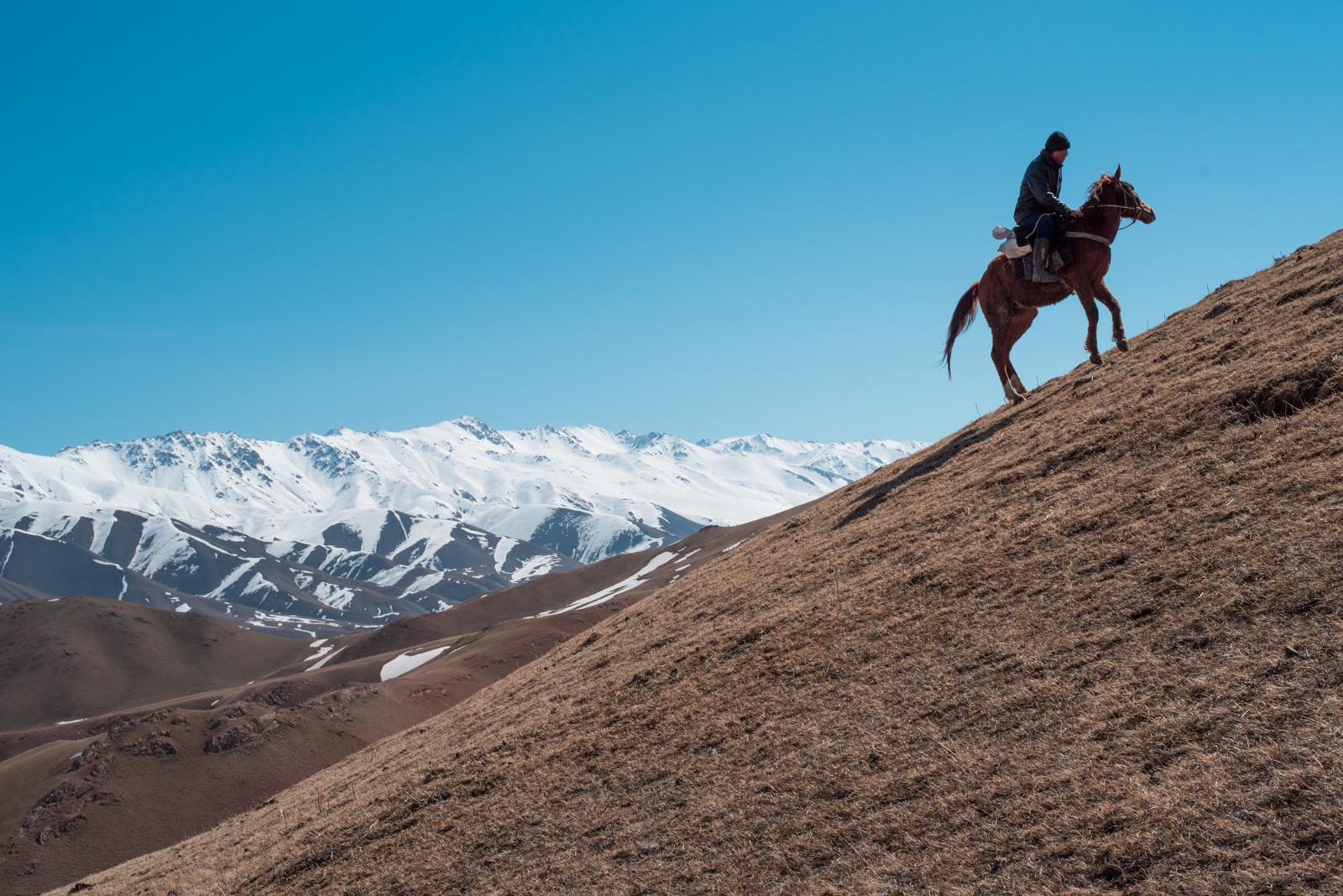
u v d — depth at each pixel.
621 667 18.31
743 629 15.86
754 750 11.15
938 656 11.10
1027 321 21.12
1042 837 7.21
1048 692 9.12
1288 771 6.54
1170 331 19.92
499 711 21.11
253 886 14.54
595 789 12.27
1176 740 7.52
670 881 9.17
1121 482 12.98
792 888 8.16
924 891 7.26
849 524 20.58
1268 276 19.91
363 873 12.87
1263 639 8.09
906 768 9.15
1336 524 8.95
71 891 24.38
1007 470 16.53
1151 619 9.39
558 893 9.93
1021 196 18.89
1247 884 5.84
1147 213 17.88
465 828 12.82
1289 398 12.39
